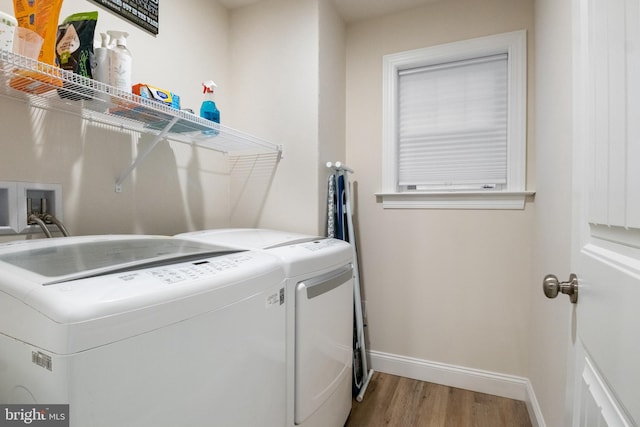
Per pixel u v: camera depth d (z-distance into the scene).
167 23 1.56
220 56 1.92
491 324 1.87
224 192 1.95
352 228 1.96
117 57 1.05
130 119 1.27
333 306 1.33
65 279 0.61
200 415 0.70
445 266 1.97
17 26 0.82
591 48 0.66
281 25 1.85
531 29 1.77
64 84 0.92
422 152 2.09
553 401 1.25
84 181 1.22
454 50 1.91
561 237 1.17
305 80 1.79
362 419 1.62
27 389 0.55
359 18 2.12
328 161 1.90
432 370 1.98
